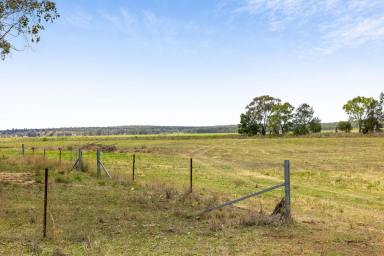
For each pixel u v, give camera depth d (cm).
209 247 983
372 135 10606
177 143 9375
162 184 2045
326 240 1072
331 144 8081
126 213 1358
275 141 9638
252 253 941
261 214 1305
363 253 965
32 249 913
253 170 3631
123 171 3116
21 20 2581
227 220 1268
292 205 1738
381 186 2514
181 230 1148
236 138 12175
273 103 13800
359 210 1666
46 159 3027
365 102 12400
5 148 7225
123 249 950
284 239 1077
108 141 10938
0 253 884
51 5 2620
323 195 2130
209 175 3089
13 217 1241
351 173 3362
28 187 1861
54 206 1434
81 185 2011
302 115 13688
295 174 3262
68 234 1055
